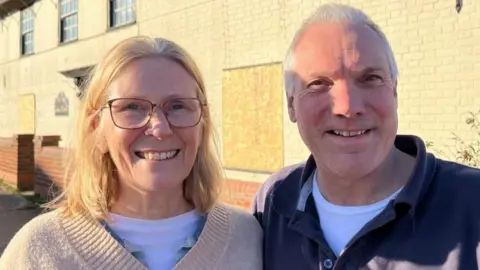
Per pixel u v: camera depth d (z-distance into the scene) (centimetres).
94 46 367
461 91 164
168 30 293
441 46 169
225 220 61
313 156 56
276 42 229
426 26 173
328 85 52
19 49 484
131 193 56
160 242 56
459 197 48
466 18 162
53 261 52
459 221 47
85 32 378
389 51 52
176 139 54
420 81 175
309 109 52
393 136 52
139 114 53
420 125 176
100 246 53
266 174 235
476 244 45
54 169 259
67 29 410
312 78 52
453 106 166
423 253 47
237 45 249
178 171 55
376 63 50
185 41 281
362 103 50
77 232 54
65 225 54
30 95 466
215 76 263
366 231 49
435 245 47
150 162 53
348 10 52
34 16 457
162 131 52
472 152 155
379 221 49
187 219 58
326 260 51
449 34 167
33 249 52
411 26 177
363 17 52
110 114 53
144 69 53
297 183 60
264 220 62
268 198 63
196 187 60
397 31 181
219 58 260
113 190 57
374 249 49
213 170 62
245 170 245
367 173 51
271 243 59
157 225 56
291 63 54
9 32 505
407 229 48
